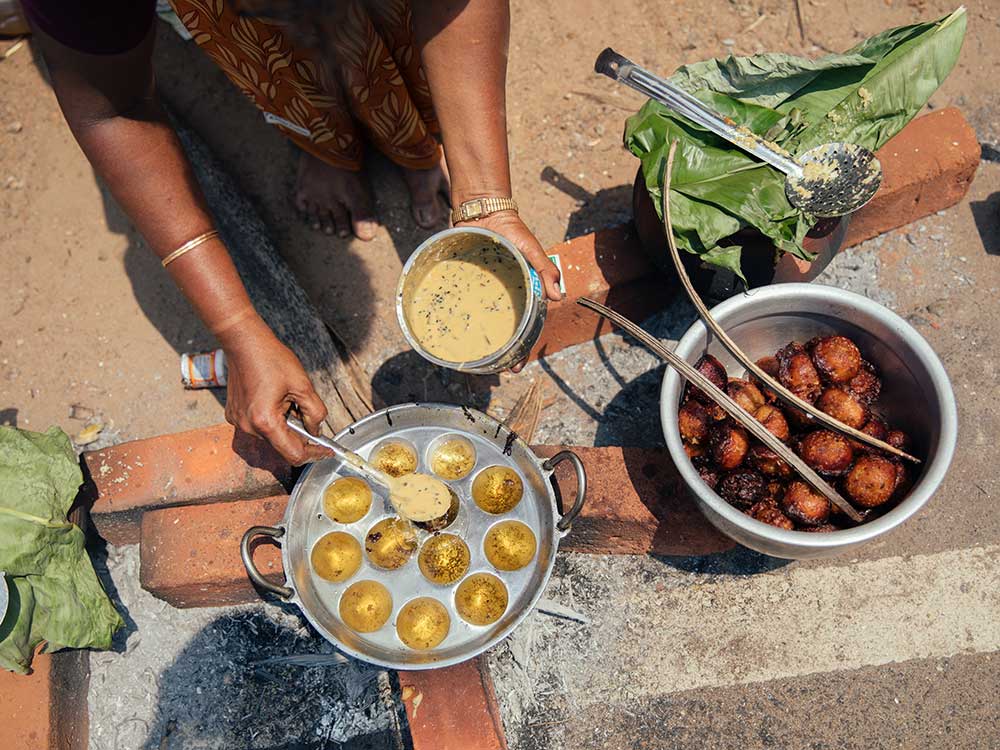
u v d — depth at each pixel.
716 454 1.88
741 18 2.87
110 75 1.44
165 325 2.64
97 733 2.21
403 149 2.43
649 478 2.06
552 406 2.45
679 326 2.50
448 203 2.70
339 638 1.83
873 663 2.12
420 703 1.93
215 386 2.54
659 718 2.13
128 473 2.20
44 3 1.31
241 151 2.81
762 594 2.20
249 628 2.28
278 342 1.77
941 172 2.35
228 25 1.81
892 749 2.06
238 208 2.55
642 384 2.44
